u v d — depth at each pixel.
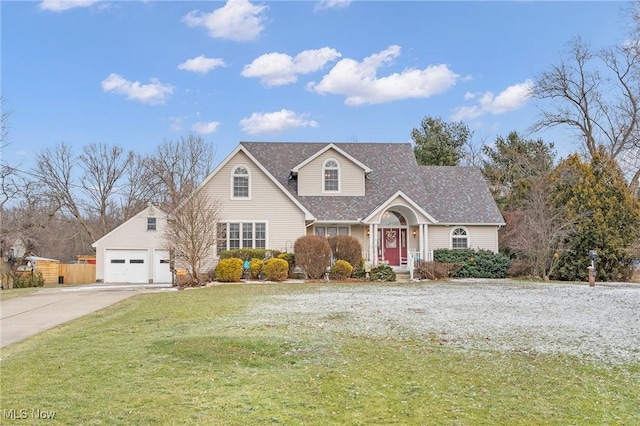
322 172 31.02
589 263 27.94
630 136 38.38
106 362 8.84
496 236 31.48
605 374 8.38
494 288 22.61
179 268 30.05
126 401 6.72
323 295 19.59
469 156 55.19
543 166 43.34
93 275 40.84
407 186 32.56
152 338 11.02
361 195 31.14
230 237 28.62
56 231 51.69
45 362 8.88
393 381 7.87
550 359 9.30
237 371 8.31
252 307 16.12
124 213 54.16
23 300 19.55
